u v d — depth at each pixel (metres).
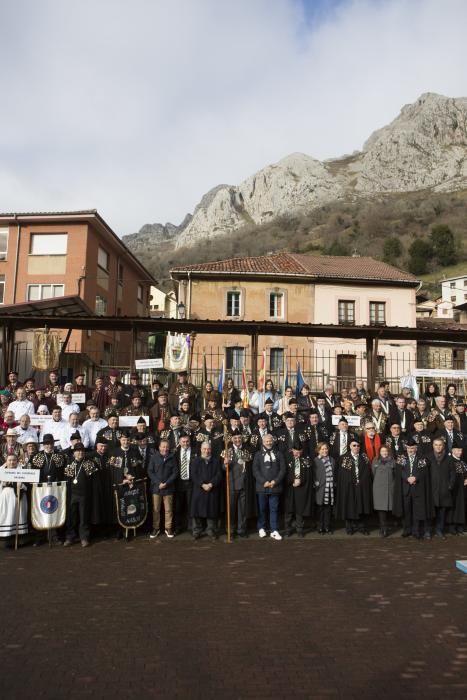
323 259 35.69
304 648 5.43
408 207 113.62
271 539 10.20
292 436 11.05
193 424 11.52
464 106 163.38
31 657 5.20
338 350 30.27
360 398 14.19
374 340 16.50
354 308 31.80
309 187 161.38
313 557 8.88
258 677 4.84
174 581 7.56
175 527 10.66
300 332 16.45
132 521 10.05
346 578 7.73
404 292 32.28
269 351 29.89
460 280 73.44
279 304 31.27
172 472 10.40
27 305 16.81
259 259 34.56
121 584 7.41
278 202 164.38
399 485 10.45
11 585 7.35
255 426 11.38
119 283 34.59
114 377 13.91
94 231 29.89
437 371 15.87
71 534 9.67
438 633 5.81
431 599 6.87
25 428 10.87
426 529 10.41
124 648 5.41
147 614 6.31
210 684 4.71
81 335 27.02
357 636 5.73
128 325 15.90
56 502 9.59
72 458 9.95
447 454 10.58
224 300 30.67
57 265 28.53
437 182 148.88
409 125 163.88
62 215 28.44
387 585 7.41
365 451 11.25
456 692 4.60
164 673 4.90
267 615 6.30
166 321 15.27
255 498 10.67
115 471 10.12
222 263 32.47
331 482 10.68
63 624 6.00
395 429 11.38
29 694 4.53
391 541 10.11
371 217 109.81
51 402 12.79
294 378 27.58
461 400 14.37
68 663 5.08
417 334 16.45
